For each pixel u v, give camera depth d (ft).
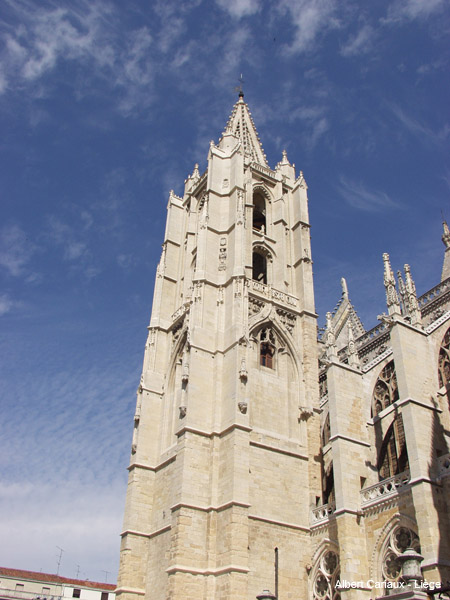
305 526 151.33
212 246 187.73
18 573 291.79
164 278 211.20
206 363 164.45
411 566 72.02
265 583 138.51
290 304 188.75
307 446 164.45
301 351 181.57
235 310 168.96
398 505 122.72
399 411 154.51
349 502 131.44
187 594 132.46
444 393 139.54
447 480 114.32
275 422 164.66
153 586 152.46
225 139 220.43
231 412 153.07
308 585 143.64
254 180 215.10
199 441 152.25
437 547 106.73
